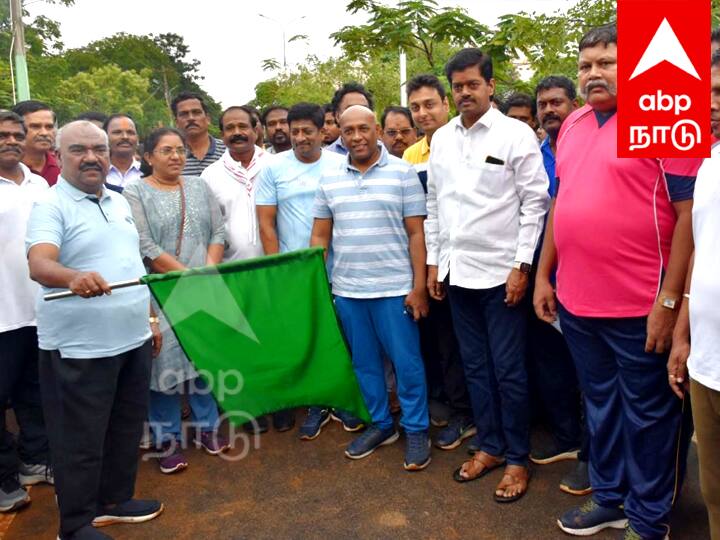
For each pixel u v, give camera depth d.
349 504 3.07
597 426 2.68
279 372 2.91
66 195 2.63
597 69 2.40
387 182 3.31
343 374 3.02
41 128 3.97
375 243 3.33
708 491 2.15
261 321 2.87
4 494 3.12
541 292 2.89
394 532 2.83
